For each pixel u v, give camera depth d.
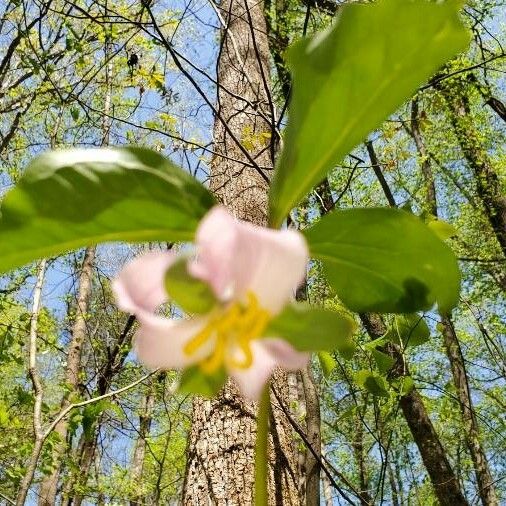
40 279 4.73
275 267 0.64
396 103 0.84
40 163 0.82
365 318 6.91
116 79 8.16
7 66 6.50
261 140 4.31
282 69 7.49
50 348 6.80
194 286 0.66
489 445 13.49
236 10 5.30
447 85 10.65
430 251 0.93
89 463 8.04
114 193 0.83
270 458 3.21
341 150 0.86
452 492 8.27
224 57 5.07
